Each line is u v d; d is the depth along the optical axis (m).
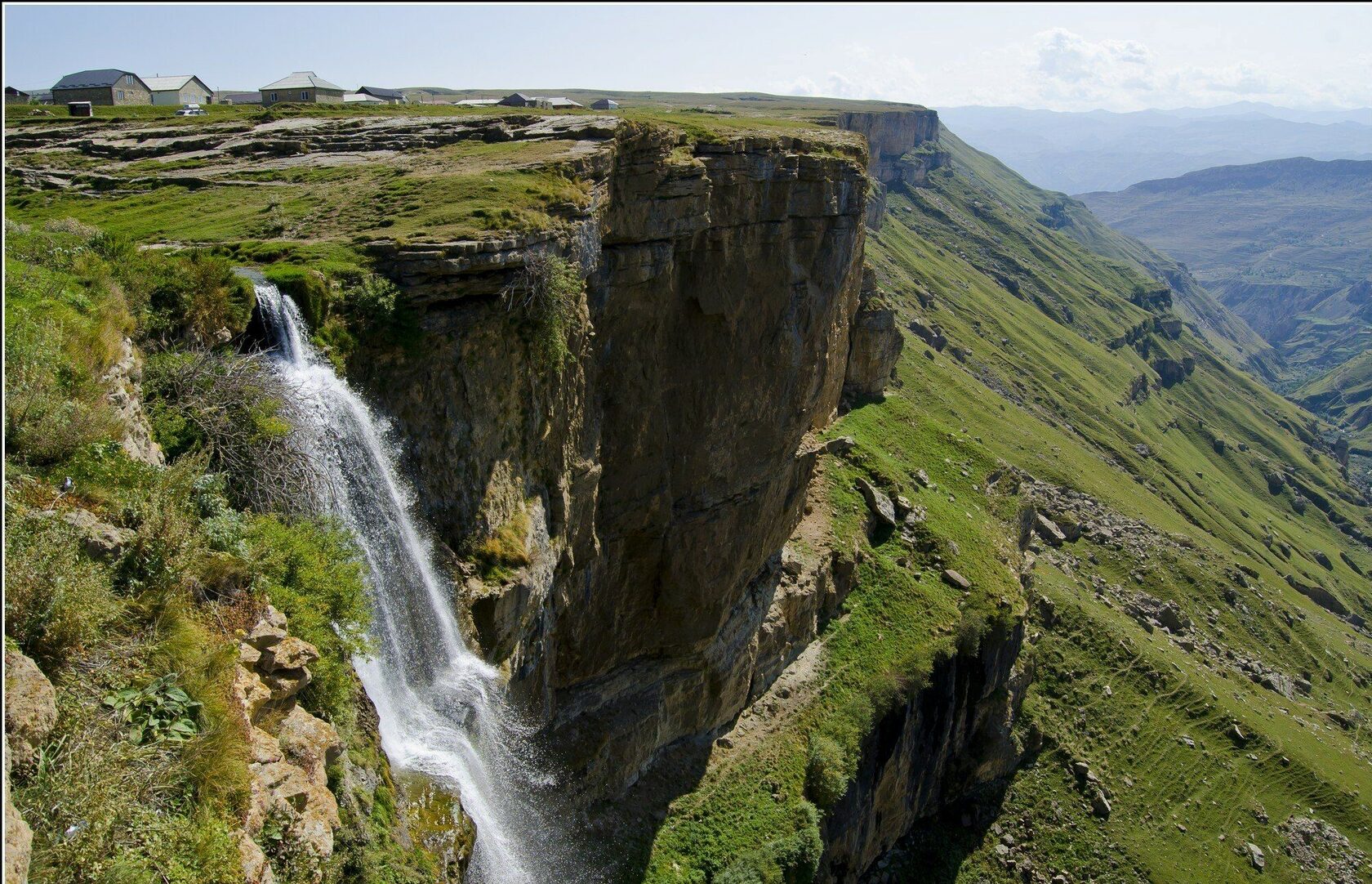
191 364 20.92
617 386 42.41
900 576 67.44
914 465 88.38
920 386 127.31
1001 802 66.75
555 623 37.84
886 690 57.78
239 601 16.66
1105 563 111.44
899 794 59.19
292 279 24.03
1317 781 76.62
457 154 40.44
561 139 41.09
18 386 15.62
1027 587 80.25
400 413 26.86
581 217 34.19
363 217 30.84
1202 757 76.88
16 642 12.45
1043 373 179.88
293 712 16.69
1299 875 68.50
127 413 18.34
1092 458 148.12
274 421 21.11
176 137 49.59
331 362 24.38
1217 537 156.12
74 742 11.78
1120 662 83.81
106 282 20.52
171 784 12.43
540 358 31.75
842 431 86.56
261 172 39.22
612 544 44.28
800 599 58.25
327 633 19.02
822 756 51.09
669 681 48.22
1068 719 76.44
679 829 45.34
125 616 14.25
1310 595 151.62
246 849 12.50
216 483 18.73
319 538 20.22
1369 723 99.94
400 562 24.72
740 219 47.44
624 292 40.97
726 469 50.38
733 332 48.66
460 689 26.92
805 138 54.91
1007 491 94.19
